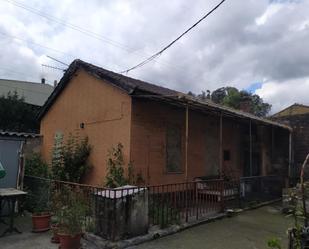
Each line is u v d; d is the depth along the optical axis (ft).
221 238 22.47
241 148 47.50
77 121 36.50
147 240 21.04
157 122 32.94
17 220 25.07
